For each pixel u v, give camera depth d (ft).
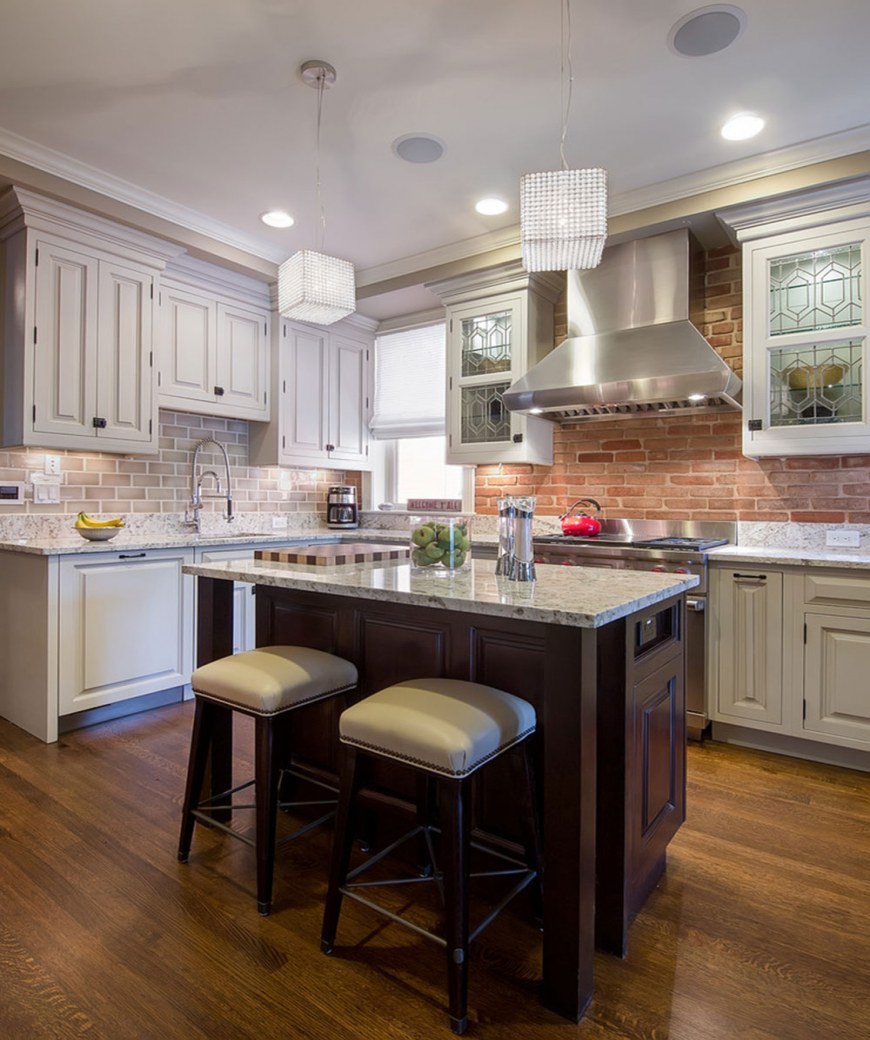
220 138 8.89
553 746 4.45
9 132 8.77
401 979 4.70
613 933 5.00
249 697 5.46
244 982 4.64
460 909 4.27
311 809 6.95
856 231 8.87
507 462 12.36
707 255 11.23
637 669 5.20
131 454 11.57
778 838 6.76
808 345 9.25
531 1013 4.41
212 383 12.63
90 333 10.41
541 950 5.06
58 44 7.06
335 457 15.06
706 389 9.44
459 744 4.28
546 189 6.11
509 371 12.30
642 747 5.34
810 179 9.00
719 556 9.27
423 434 15.17
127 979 4.65
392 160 9.42
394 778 6.20
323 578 5.82
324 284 7.94
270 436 13.88
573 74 7.52
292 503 15.42
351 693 6.47
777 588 8.87
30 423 9.74
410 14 6.62
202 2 6.46
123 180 10.00
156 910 5.44
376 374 16.15
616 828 4.98
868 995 4.58
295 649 6.29
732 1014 4.40
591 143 8.95
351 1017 4.34
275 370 13.75
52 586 9.13
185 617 10.90
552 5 6.47
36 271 9.75
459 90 7.83
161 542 10.43
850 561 8.25
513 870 5.28
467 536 6.53
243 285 13.09
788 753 9.04
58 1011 4.35
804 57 7.22
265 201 10.68
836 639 8.47
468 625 5.68
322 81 7.64
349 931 5.23
